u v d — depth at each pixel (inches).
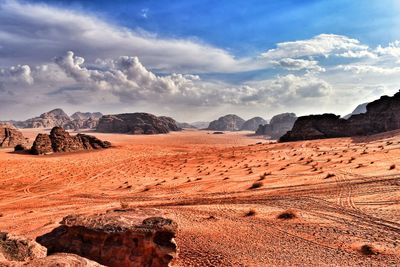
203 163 3297.2
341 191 1497.3
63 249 719.1
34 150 4606.3
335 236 976.9
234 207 1395.2
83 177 3016.7
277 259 844.6
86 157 4426.7
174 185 2218.3
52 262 449.1
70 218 759.1
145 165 3558.1
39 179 2982.3
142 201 1843.0
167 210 1427.2
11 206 2047.2
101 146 5438.0
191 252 909.2
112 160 4126.5
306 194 1521.9
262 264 818.2
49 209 1820.9
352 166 2031.3
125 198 1999.3
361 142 3619.6
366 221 1085.1
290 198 1483.8
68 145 5009.8
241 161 3122.5
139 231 679.7
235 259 851.4
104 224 713.6
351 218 1129.4
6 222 1531.7
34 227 1358.3
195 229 1109.1
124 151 5142.7
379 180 1595.7
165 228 684.7
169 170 3061.0
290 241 965.2
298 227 1078.4
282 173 2116.1
